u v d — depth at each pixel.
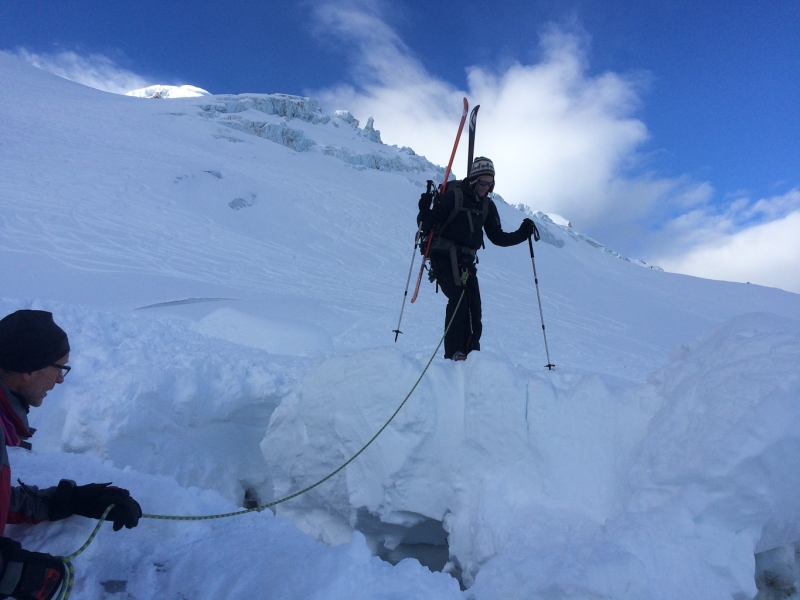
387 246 26.38
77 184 24.72
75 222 20.61
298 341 7.87
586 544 1.99
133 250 19.16
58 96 43.41
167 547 1.89
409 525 2.89
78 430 3.55
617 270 31.16
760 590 2.04
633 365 11.82
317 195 32.22
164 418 3.80
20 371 1.62
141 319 7.06
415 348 11.02
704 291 26.70
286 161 39.50
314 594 1.59
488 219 4.64
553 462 2.53
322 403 3.11
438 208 4.36
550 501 2.44
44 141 30.11
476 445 2.73
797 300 25.22
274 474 3.46
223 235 23.34
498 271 26.48
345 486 3.04
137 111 44.00
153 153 32.22
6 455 1.51
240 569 1.74
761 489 1.89
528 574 1.92
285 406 3.36
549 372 3.28
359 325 13.11
